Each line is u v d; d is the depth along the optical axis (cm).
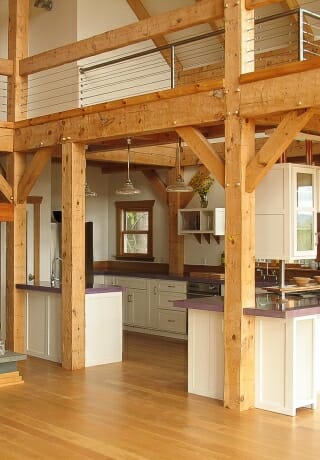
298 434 508
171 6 1002
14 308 844
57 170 1151
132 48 1006
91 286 805
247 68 574
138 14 1021
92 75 947
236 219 577
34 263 1026
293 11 559
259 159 564
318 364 625
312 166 624
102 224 1226
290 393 561
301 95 524
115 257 1215
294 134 539
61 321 763
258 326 584
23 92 849
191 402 603
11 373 675
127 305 1055
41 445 482
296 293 682
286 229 604
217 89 587
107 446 479
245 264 577
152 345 912
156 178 1095
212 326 620
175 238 1055
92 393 636
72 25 956
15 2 842
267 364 579
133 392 641
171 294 984
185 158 1009
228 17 580
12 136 841
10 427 526
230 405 581
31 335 836
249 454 462
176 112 625
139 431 515
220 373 613
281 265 639
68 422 539
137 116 667
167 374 723
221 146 955
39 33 1011
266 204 616
